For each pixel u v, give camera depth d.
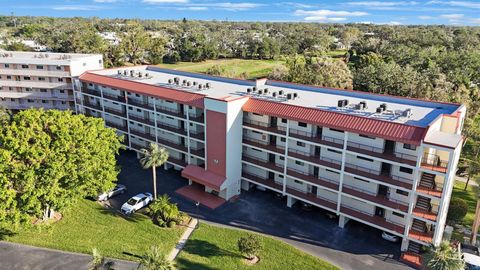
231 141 54.50
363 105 51.06
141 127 69.88
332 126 45.94
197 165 60.81
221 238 46.66
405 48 144.12
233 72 134.75
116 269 40.53
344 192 47.31
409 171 43.62
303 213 52.81
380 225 45.12
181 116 60.41
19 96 90.00
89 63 89.12
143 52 168.38
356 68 130.38
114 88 70.00
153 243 45.38
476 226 45.94
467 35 198.75
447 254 35.75
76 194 47.19
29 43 194.25
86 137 47.12
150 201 54.81
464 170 66.62
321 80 98.44
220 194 57.03
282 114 50.44
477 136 71.25
